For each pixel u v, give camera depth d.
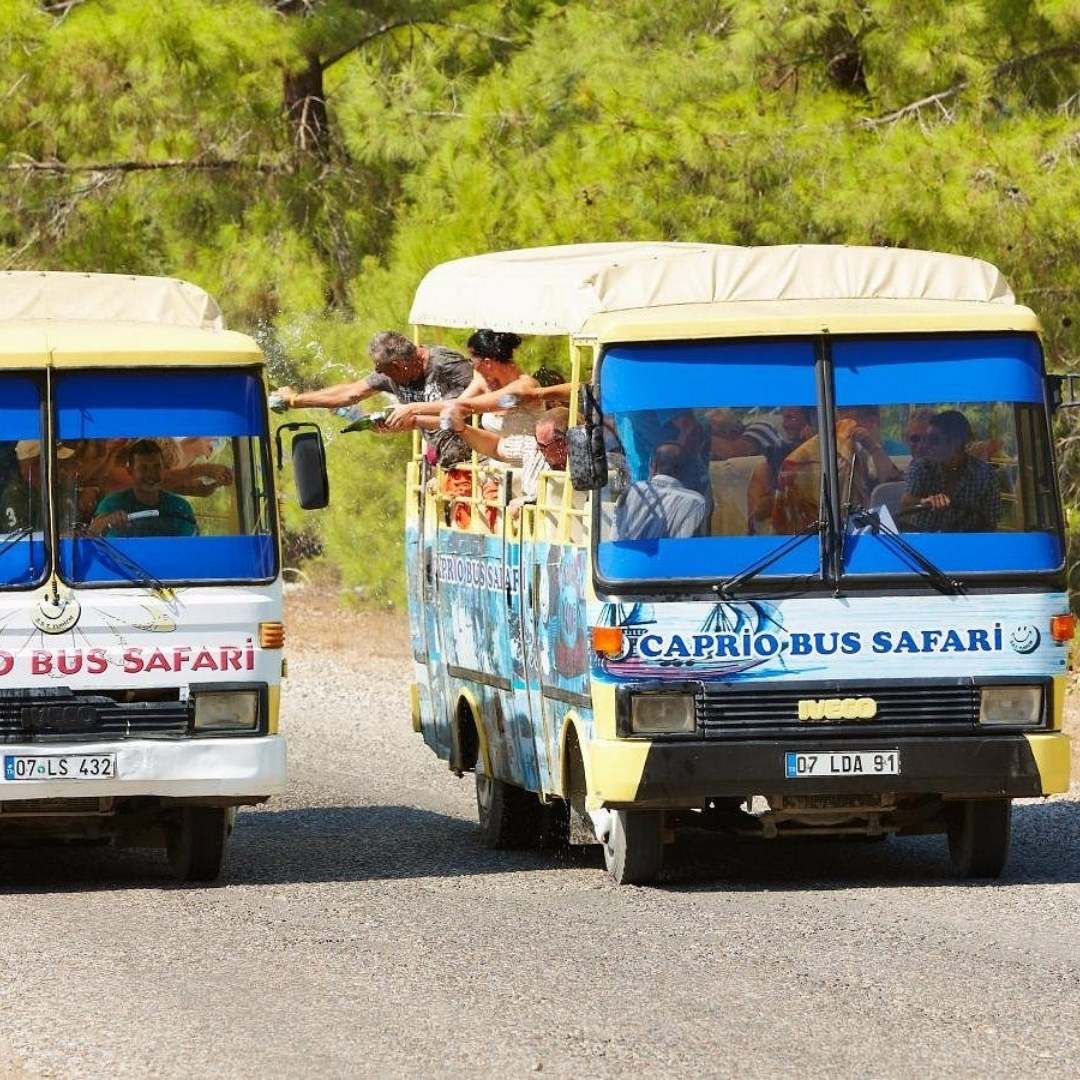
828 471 38.12
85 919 36.78
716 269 40.62
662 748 37.50
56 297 43.44
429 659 52.16
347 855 45.69
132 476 39.56
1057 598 38.41
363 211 97.12
